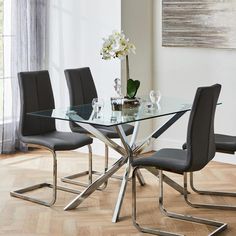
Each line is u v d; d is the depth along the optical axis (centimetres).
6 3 684
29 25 687
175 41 657
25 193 534
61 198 519
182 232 437
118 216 466
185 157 455
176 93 671
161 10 670
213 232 431
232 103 627
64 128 712
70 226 451
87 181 571
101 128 574
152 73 687
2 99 689
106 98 666
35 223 457
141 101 535
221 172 604
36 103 534
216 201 509
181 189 528
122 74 650
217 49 631
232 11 611
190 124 414
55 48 700
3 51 687
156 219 465
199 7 634
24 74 527
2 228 446
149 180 573
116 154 669
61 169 620
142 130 683
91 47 670
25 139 516
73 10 679
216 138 520
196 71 651
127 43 500
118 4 641
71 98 568
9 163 645
